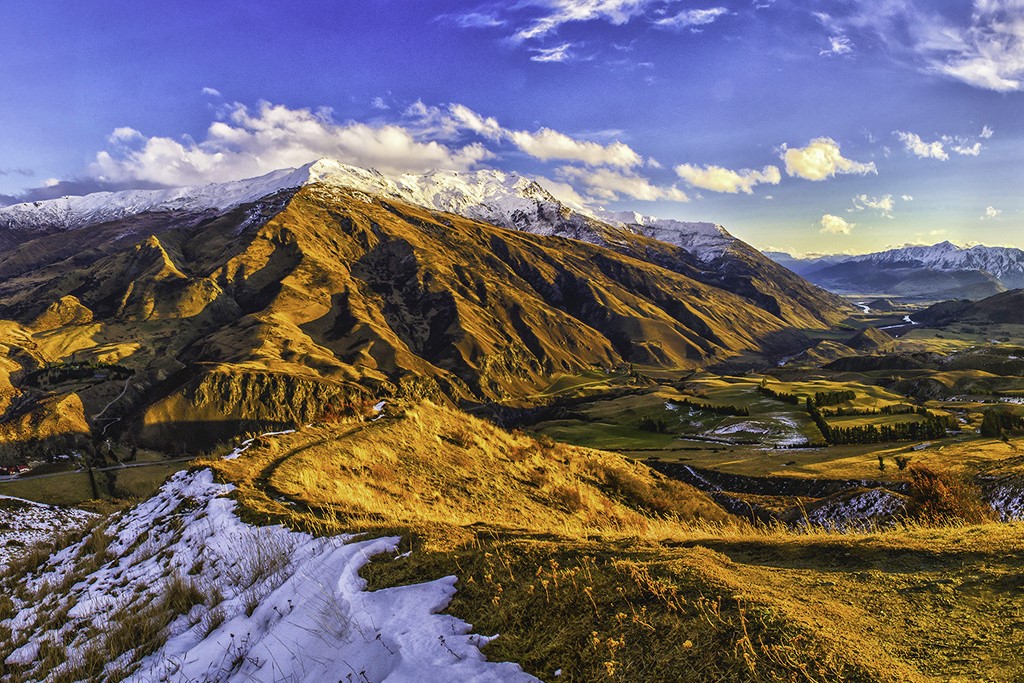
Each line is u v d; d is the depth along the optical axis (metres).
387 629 7.35
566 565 8.11
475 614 7.36
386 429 33.12
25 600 15.96
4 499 48.28
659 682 5.29
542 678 5.80
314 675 7.04
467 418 42.88
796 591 7.20
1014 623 5.88
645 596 6.71
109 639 10.69
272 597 10.12
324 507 16.28
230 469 22.06
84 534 21.12
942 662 5.34
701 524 17.88
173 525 17.58
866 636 5.91
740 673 5.14
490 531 11.11
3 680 10.79
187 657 8.98
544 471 37.75
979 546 8.30
